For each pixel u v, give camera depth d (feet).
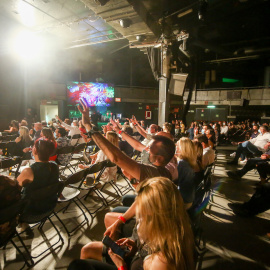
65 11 28.37
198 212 8.14
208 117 63.00
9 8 28.58
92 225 10.27
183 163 7.13
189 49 53.67
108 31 32.53
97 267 4.59
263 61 71.87
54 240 9.00
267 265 7.93
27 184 7.56
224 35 59.16
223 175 19.51
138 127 13.12
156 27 23.79
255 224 10.87
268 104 56.80
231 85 82.07
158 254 2.93
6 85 47.03
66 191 10.51
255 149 21.04
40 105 53.16
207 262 7.99
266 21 53.98
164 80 26.48
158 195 2.98
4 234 6.15
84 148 20.31
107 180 12.76
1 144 15.90
